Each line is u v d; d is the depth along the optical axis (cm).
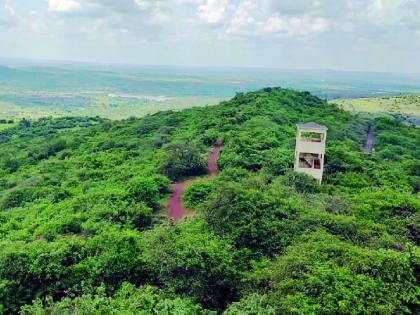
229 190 3394
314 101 11519
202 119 8706
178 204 4456
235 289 2627
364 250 2498
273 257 2922
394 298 2159
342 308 2089
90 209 4172
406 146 8606
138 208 3978
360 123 10319
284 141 6569
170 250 2738
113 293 2700
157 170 5372
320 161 4822
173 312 2225
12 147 10138
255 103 9594
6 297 2636
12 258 2772
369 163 5647
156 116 10550
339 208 3741
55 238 3512
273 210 3297
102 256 2850
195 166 5347
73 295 2638
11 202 5316
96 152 7475
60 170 6469
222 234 3088
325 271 2288
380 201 3816
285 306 2148
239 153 5703
